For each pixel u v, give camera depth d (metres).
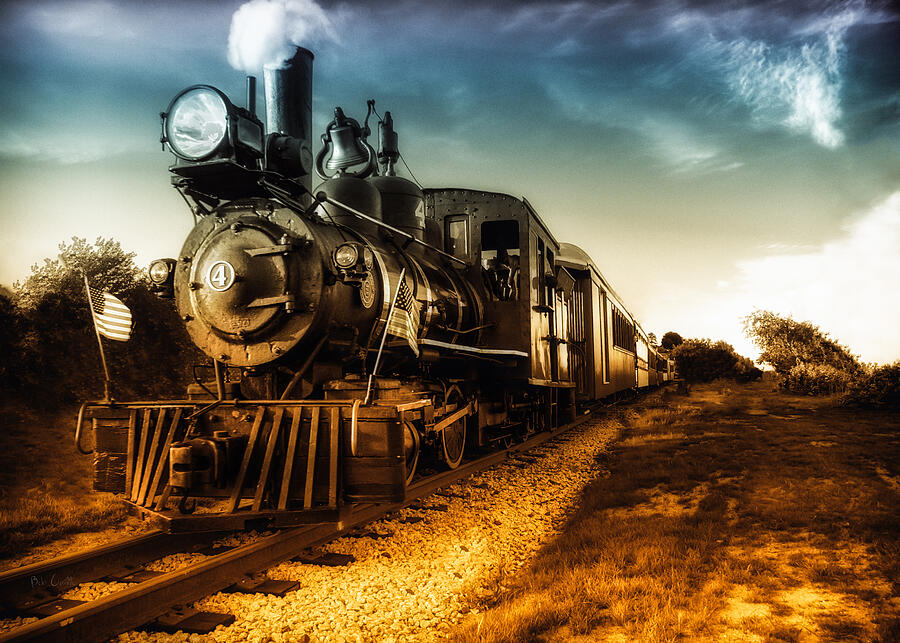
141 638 3.35
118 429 5.14
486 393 9.31
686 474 7.98
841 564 4.50
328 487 4.57
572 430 13.48
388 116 8.56
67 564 4.18
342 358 5.61
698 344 42.03
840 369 26.55
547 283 10.30
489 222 9.71
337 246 5.54
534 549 5.32
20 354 9.24
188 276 5.65
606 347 16.41
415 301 6.42
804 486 7.07
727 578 4.21
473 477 7.76
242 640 3.40
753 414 16.52
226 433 4.71
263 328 5.20
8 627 3.53
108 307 5.37
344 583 4.14
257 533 5.29
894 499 6.25
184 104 5.41
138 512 4.69
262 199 5.61
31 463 7.70
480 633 3.39
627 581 4.10
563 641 3.40
